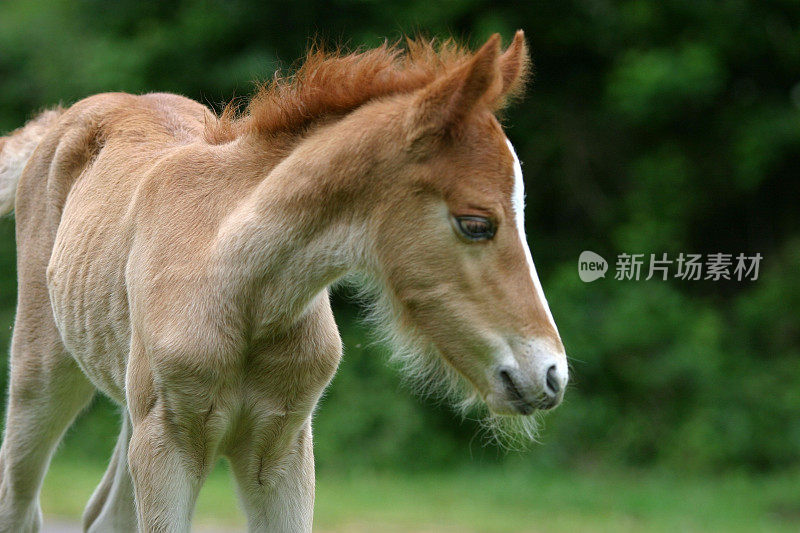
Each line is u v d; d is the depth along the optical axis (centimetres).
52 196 634
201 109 643
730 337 1678
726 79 1688
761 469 1566
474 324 446
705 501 1365
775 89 1758
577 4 1680
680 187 1705
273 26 1675
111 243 543
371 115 475
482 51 436
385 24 1622
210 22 1680
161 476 484
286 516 516
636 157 1797
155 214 513
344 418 1609
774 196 1797
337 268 478
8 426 625
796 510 1332
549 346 438
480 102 452
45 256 634
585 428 1612
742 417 1574
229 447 512
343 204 470
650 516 1270
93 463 1695
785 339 1673
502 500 1360
